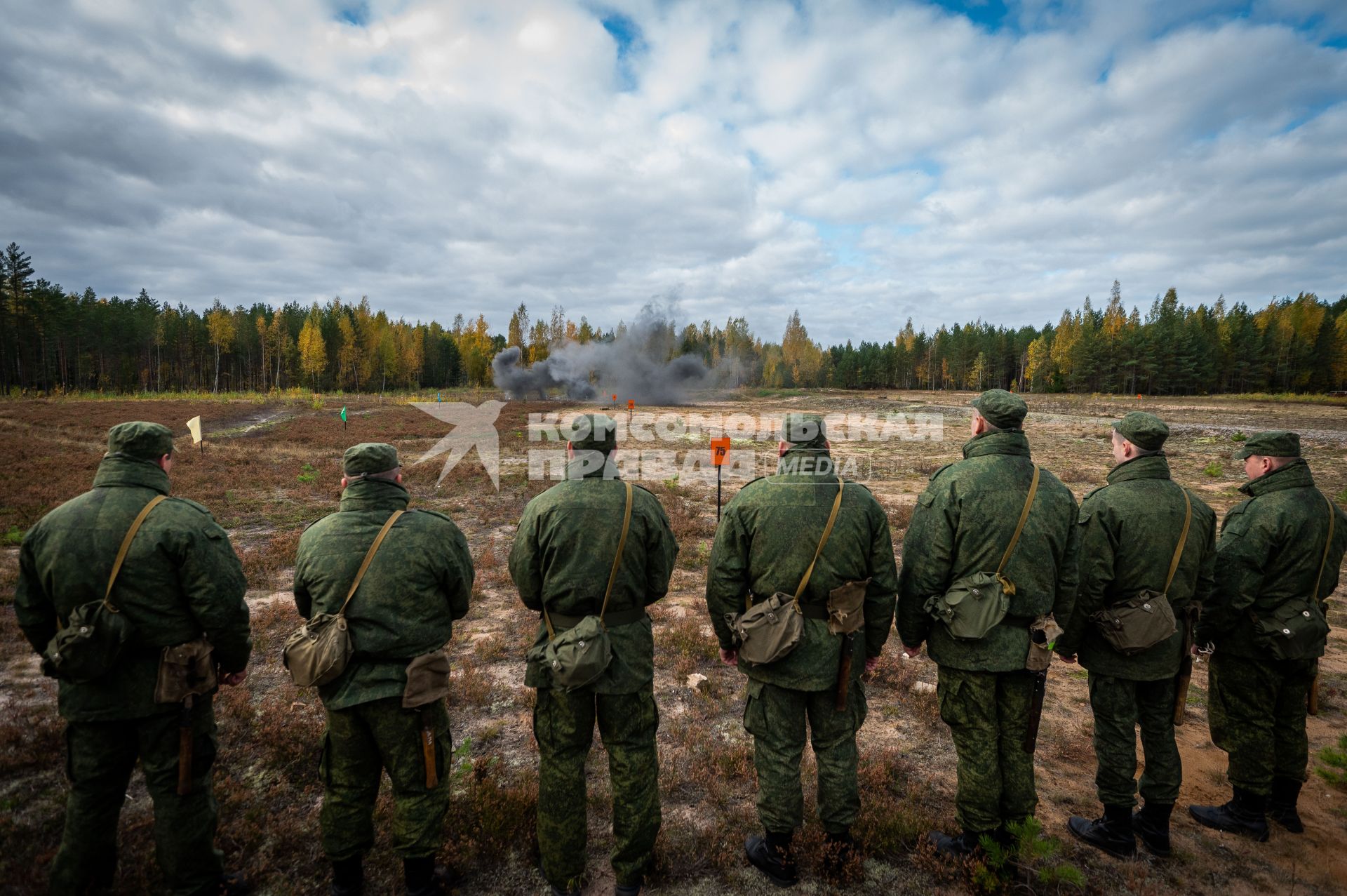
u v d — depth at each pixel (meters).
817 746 2.55
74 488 10.22
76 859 2.12
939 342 97.81
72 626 1.96
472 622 5.42
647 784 2.37
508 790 3.00
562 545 2.38
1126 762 2.65
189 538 2.16
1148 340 67.44
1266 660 2.79
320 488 11.81
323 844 2.23
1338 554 2.78
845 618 2.42
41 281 57.47
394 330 84.94
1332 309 93.31
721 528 2.65
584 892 2.40
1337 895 2.46
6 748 3.19
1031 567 2.43
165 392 61.00
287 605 5.41
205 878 2.23
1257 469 2.95
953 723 2.57
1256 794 2.81
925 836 2.68
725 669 4.55
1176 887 2.47
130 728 2.16
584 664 2.17
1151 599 2.57
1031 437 22.97
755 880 2.48
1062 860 2.60
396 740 2.24
